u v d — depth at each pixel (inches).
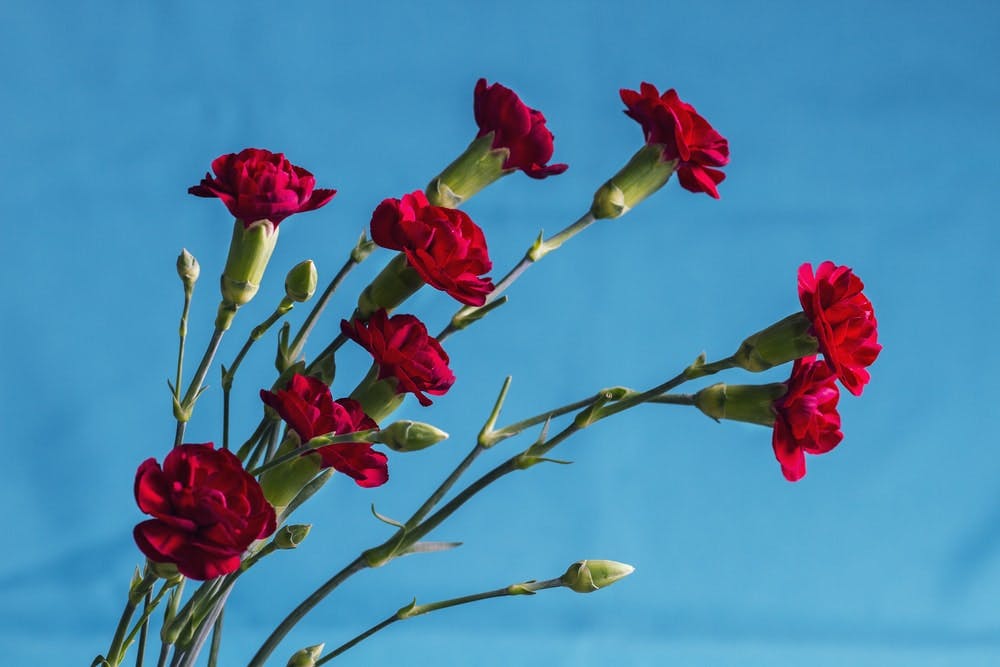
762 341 33.9
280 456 33.2
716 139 35.6
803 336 33.8
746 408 34.0
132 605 33.4
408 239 33.4
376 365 34.1
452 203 35.4
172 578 32.3
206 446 31.7
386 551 33.4
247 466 34.4
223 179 34.2
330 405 32.9
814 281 34.3
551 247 35.2
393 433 32.3
